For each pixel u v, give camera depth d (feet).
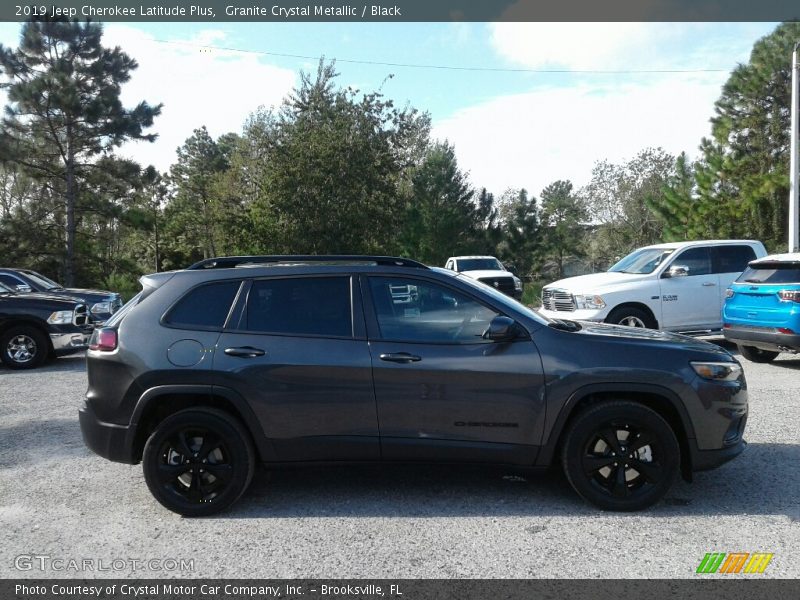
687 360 15.46
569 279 41.32
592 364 15.24
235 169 152.66
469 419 15.34
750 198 91.15
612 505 15.19
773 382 30.17
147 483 15.48
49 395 30.01
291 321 15.85
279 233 111.04
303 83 115.14
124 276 122.31
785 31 90.07
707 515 15.02
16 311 37.42
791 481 17.06
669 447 15.10
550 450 15.37
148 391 15.44
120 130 106.22
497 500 16.12
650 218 137.08
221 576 12.55
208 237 151.53
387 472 18.30
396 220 119.03
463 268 83.71
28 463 19.77
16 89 99.71
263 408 15.37
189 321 15.90
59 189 112.06
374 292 16.06
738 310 34.12
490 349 15.44
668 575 12.28
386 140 118.83
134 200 118.52
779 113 92.48
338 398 15.37
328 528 14.65
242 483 15.42
